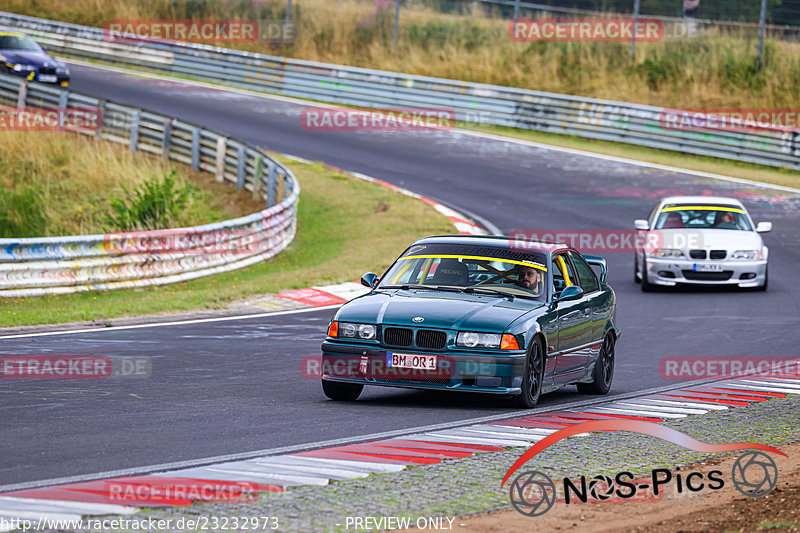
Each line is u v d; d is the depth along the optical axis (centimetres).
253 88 15562
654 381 4319
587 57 15812
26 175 10019
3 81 12212
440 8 18075
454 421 3194
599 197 10612
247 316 5828
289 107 14475
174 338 4938
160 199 8888
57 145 10644
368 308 3503
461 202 10250
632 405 3656
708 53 15538
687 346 5206
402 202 10119
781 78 14675
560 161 12325
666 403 3694
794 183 11744
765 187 11419
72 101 11444
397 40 16975
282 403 3444
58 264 6506
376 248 8419
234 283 7256
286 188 9419
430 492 2275
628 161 12500
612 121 13550
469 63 16150
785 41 15725
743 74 14888
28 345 4541
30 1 18862
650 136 13288
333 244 8750
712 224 7475
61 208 9388
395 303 3516
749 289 7300
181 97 14475
